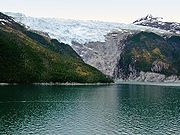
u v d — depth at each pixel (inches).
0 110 5605.3
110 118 5236.2
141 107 6589.6
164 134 4220.0
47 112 5600.4
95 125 4662.9
